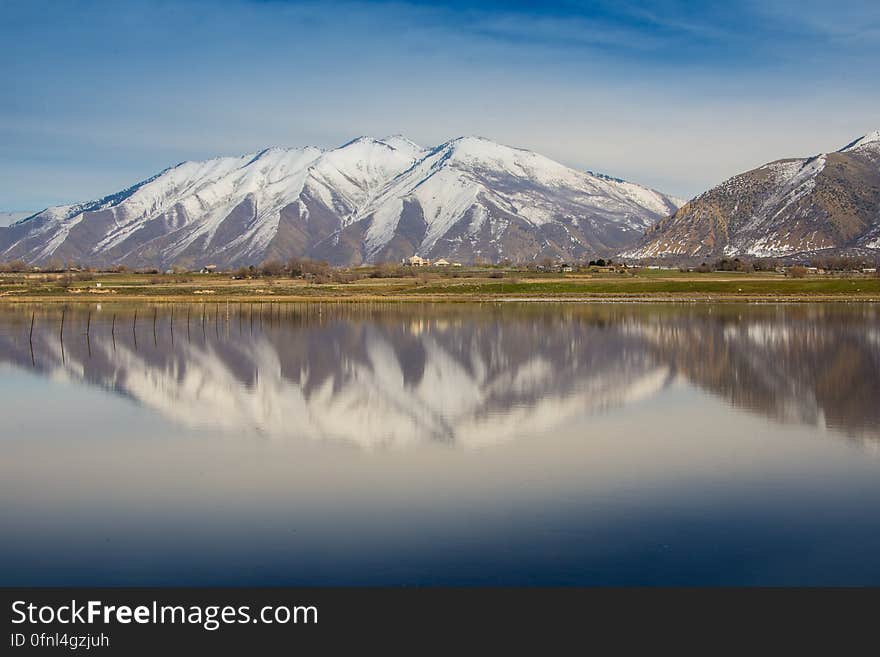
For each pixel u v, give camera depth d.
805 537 27.61
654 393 57.56
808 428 45.16
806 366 70.75
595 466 37.00
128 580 25.12
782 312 139.25
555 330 107.31
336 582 24.75
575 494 32.56
